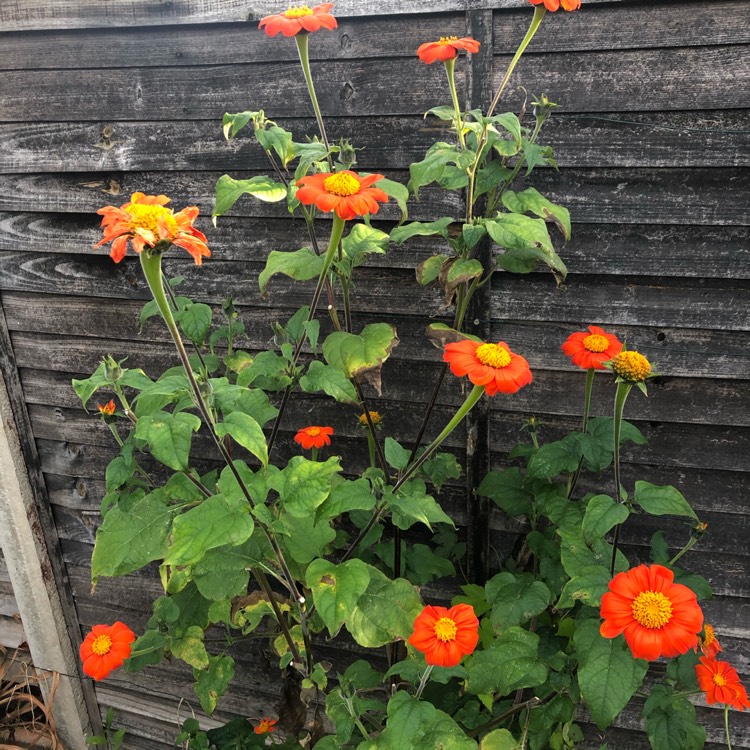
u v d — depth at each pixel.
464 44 1.59
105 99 2.23
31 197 2.43
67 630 3.11
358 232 1.82
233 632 2.79
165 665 2.99
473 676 1.71
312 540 1.87
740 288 1.95
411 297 2.20
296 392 2.39
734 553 2.21
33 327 2.63
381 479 1.66
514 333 2.16
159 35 2.12
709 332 2.01
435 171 1.67
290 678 1.95
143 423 1.40
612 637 1.46
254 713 2.91
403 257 2.16
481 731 2.01
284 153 1.74
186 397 1.56
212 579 1.87
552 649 1.87
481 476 2.32
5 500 2.86
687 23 1.77
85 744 3.21
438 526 2.42
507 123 1.62
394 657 2.27
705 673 1.68
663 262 1.98
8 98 2.31
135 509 1.78
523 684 1.69
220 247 2.31
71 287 2.52
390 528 2.46
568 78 1.88
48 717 3.17
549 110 1.77
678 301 2.01
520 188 2.01
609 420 1.88
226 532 1.48
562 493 2.05
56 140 2.32
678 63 1.81
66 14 2.14
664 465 2.17
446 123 1.99
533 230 1.63
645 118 1.87
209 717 3.00
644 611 1.42
